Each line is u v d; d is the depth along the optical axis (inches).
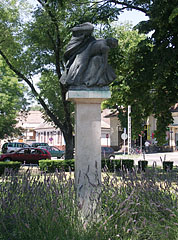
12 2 748.0
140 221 174.9
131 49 563.2
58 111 943.7
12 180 201.8
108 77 224.7
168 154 1444.4
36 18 668.1
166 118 582.2
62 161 715.4
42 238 152.8
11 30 742.5
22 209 173.6
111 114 1892.2
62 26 657.6
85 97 219.0
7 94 1256.2
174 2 456.1
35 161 993.5
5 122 1454.2
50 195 191.2
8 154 981.8
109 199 194.2
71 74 223.5
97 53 226.8
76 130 222.5
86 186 215.2
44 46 720.3
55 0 586.2
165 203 191.3
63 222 162.9
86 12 625.6
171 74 538.9
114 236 161.6
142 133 635.5
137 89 568.1
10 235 161.3
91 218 172.9
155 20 486.0
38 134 2664.9
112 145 1871.3
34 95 764.6
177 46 497.7
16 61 748.0
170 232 166.7
